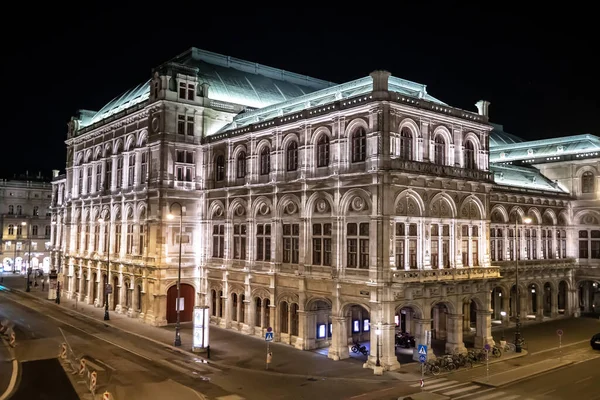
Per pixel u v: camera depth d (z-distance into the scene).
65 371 35.81
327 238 42.91
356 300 39.31
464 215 44.62
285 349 43.62
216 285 54.59
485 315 44.16
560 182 67.75
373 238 38.34
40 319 57.09
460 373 37.06
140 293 58.34
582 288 69.38
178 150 56.59
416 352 40.16
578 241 65.50
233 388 32.62
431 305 40.22
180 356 40.84
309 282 43.53
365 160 40.00
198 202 57.66
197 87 58.31
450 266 42.91
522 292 59.12
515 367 38.84
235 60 68.50
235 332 50.69
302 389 32.56
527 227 60.81
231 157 53.75
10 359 39.03
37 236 119.06
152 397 30.23
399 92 40.91
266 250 48.97
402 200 39.88
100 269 67.00
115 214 64.81
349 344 45.12
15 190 117.56
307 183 44.34
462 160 44.91
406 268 39.59
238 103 62.00
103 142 69.69
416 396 31.17
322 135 44.22
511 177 63.06
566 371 38.12
